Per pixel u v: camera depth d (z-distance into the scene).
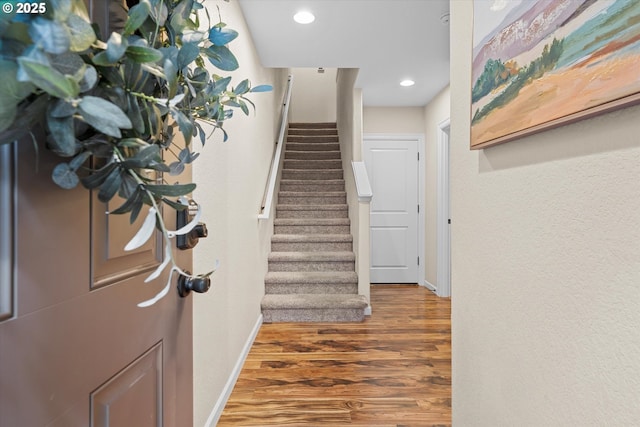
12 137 0.34
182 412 0.86
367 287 3.21
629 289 0.51
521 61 0.72
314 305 3.00
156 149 0.41
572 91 0.58
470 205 1.01
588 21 0.55
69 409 0.47
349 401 1.81
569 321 0.62
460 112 1.07
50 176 0.44
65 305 0.46
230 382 1.88
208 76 0.63
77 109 0.33
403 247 4.50
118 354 0.58
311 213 4.16
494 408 0.88
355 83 3.49
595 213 0.57
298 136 5.54
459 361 1.08
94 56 0.35
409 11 2.16
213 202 1.57
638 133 0.50
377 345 2.52
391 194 4.47
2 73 0.29
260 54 2.78
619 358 0.52
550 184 0.68
